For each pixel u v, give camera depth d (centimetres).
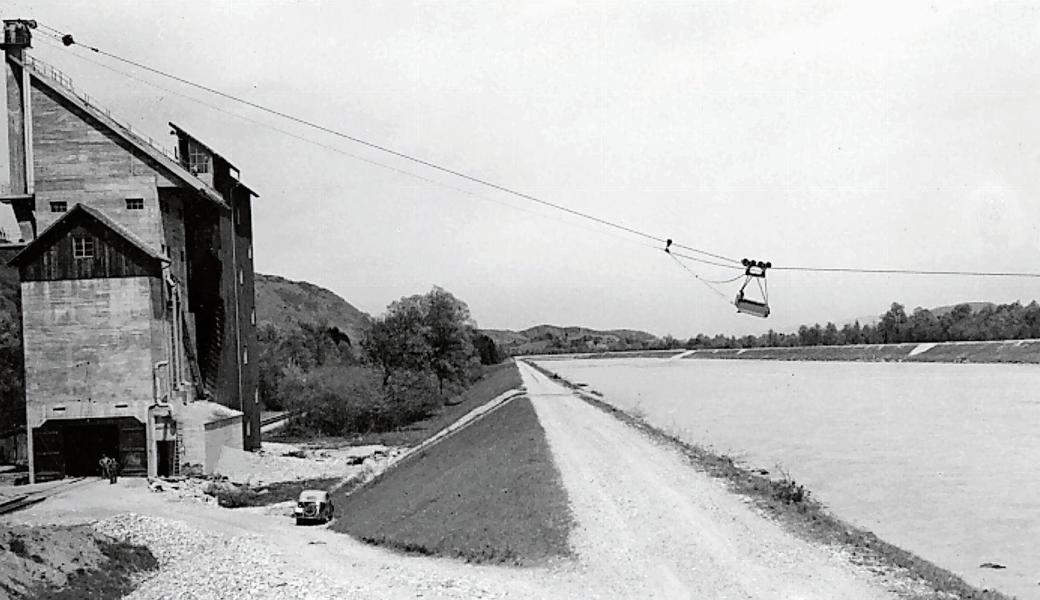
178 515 5228
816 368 19638
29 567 3175
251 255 9050
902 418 8681
